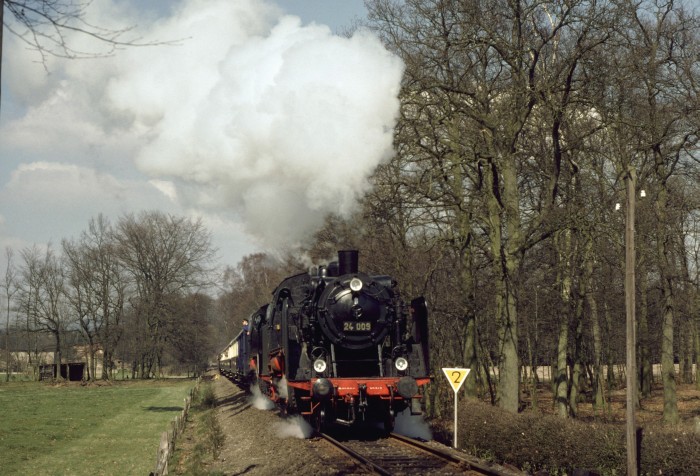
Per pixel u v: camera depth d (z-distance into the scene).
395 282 17.52
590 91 18.56
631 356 10.45
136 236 63.09
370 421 18.14
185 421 23.97
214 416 25.03
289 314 17.03
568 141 19.59
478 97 19.56
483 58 19.69
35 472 15.38
